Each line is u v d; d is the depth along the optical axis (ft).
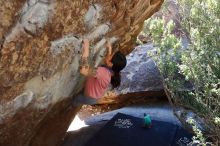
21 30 10.38
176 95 22.70
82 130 26.58
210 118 20.61
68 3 11.41
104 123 27.76
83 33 13.87
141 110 31.37
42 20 10.75
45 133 18.66
